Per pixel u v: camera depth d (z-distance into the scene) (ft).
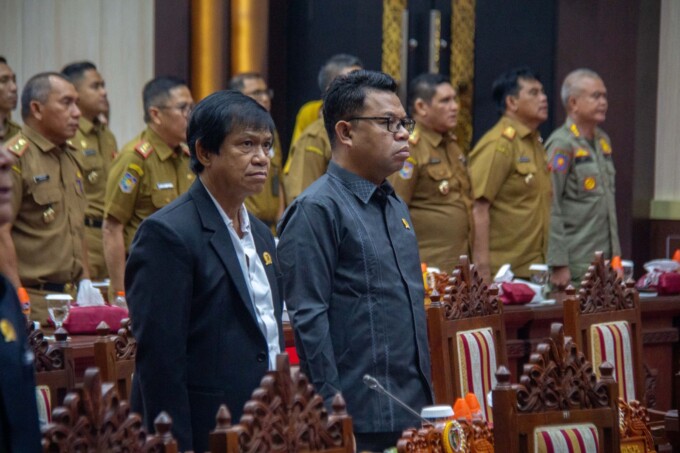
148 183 31.04
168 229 16.15
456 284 21.12
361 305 17.95
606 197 36.70
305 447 12.78
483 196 35.06
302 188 33.58
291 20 47.34
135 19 46.16
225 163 16.48
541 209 35.81
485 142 35.65
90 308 23.27
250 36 43.83
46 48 47.88
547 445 15.26
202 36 43.47
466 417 16.81
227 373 16.34
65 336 17.62
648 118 43.80
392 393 17.88
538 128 45.88
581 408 15.62
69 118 29.50
